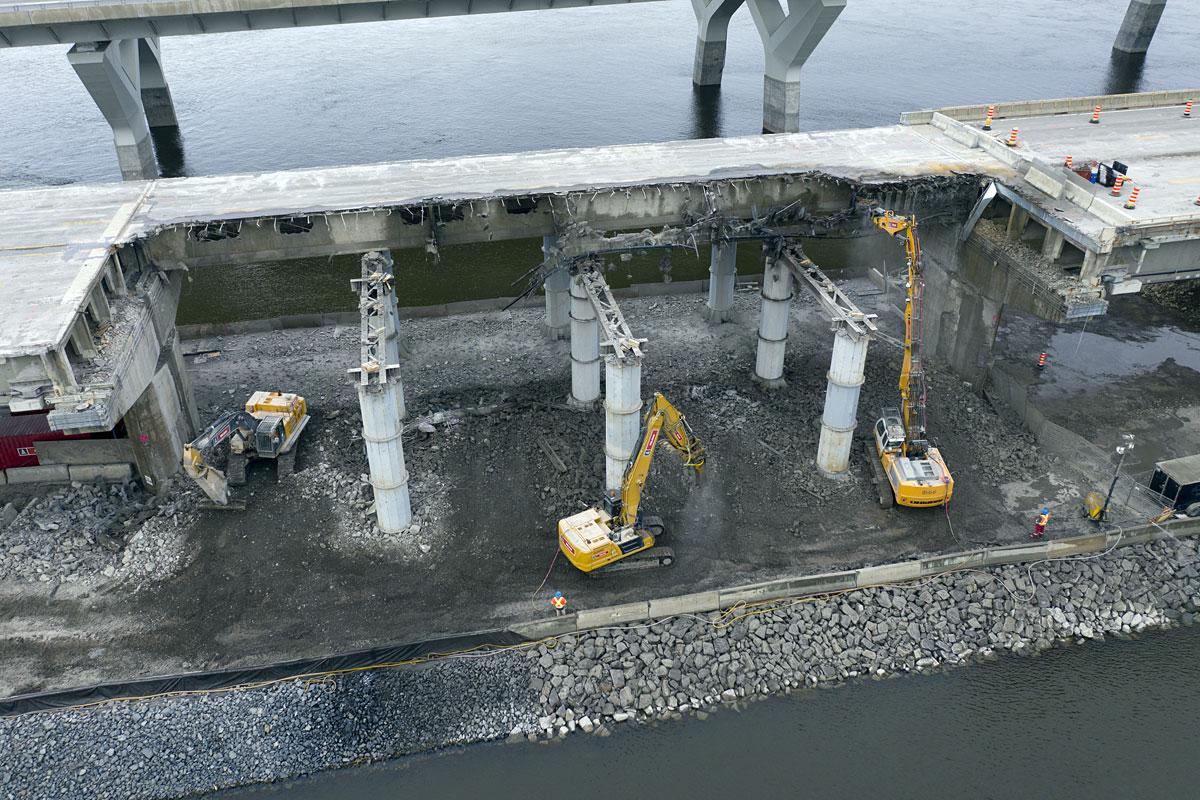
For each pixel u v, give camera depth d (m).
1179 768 30.53
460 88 122.81
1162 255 41.78
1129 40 127.38
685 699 32.94
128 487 41.53
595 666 33.56
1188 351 51.91
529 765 30.69
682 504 40.91
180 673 32.97
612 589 36.53
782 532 39.44
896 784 29.97
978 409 46.75
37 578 37.09
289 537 39.28
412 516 40.16
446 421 46.00
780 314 47.03
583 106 114.88
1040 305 42.12
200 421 46.31
